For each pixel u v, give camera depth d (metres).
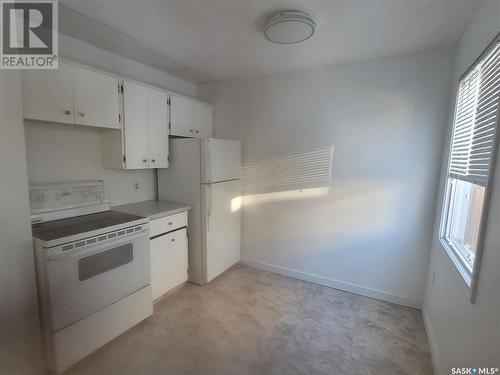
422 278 2.49
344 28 1.91
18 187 1.56
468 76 1.78
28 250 1.62
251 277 3.12
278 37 1.95
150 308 2.31
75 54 2.19
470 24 1.77
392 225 2.56
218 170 2.91
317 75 2.76
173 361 1.86
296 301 2.63
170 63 2.71
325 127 2.77
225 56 2.50
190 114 3.04
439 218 2.17
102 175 2.52
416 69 2.33
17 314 1.60
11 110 1.50
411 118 2.38
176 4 1.65
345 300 2.66
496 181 1.14
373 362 1.87
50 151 2.12
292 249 3.11
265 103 3.08
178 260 2.71
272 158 3.11
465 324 1.34
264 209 3.23
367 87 2.54
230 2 1.62
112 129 2.36
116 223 2.05
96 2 1.64
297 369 1.80
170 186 2.97
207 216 2.81
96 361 1.85
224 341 2.06
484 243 1.20
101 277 1.91
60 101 1.87
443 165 2.23
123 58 2.56
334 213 2.82
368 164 2.60
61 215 2.15
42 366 1.73
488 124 1.34
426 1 1.56
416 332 2.19
